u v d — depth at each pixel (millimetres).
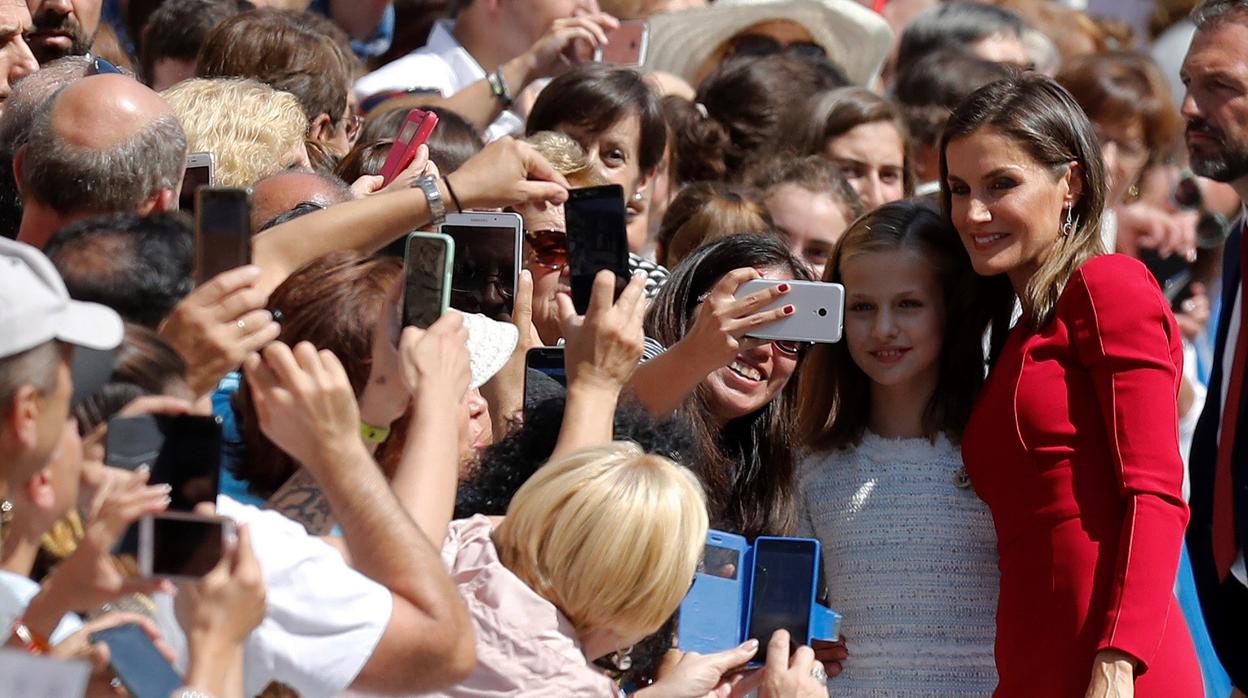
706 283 16344
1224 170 18656
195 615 9047
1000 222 14945
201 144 17391
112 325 9414
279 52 19922
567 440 12805
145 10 26094
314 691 10133
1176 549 13969
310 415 10227
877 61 30031
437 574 10422
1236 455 18109
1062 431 14406
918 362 15648
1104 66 25141
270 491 12086
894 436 15922
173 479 9625
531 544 11719
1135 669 13742
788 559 13922
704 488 15008
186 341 10867
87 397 9633
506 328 14422
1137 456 14023
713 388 15727
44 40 19156
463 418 13992
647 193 21734
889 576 15445
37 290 9156
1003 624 14617
